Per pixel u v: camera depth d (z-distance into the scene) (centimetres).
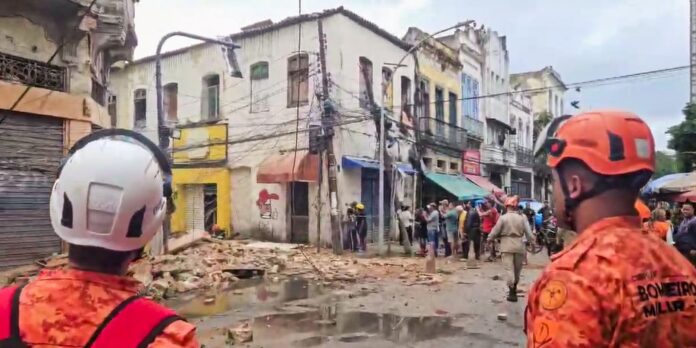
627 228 144
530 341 142
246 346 645
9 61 961
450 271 1337
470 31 3006
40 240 995
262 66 2128
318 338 686
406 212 1800
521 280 1199
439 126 2595
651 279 137
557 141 157
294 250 1680
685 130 2402
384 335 705
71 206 129
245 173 2148
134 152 136
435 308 881
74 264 132
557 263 143
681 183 1767
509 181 3569
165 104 2417
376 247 1983
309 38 2014
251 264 1298
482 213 1692
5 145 948
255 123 2131
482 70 3181
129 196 130
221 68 2227
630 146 147
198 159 2272
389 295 1001
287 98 2053
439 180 2453
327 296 988
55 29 1032
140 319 126
